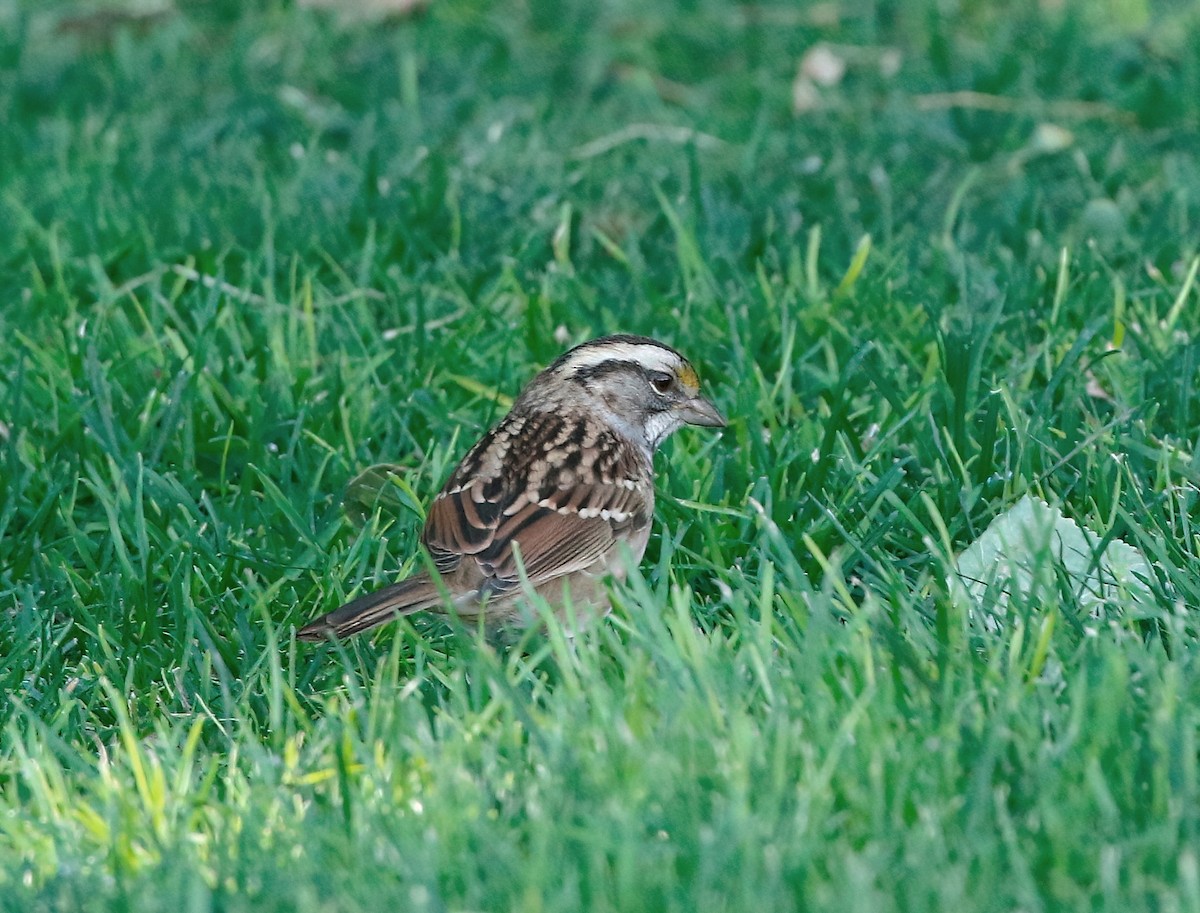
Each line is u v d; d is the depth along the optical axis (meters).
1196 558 9.38
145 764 7.96
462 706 8.20
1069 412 10.88
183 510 10.45
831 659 8.03
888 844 6.84
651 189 16.41
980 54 20.22
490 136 17.69
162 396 12.16
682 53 21.14
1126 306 13.07
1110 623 8.58
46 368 12.43
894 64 20.08
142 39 22.23
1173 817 6.85
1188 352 11.09
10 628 9.71
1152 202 15.73
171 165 17.33
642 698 7.86
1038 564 8.73
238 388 12.22
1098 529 9.68
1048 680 8.09
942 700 7.70
